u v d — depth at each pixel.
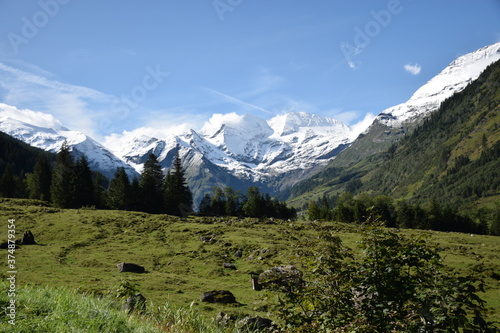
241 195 158.25
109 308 10.38
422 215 148.00
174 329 9.83
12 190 141.25
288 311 8.14
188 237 68.62
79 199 114.19
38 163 131.62
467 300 6.72
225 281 41.38
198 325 10.40
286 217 161.62
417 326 6.73
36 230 68.19
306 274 8.62
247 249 58.12
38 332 7.21
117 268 43.31
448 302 6.74
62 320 7.85
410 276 7.51
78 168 118.38
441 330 6.56
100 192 136.25
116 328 8.26
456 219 148.12
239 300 30.47
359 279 7.55
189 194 134.00
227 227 80.94
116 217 85.31
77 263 46.56
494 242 86.25
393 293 7.19
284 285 8.41
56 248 55.91
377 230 8.00
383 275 7.34
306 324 7.64
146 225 78.25
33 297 9.51
